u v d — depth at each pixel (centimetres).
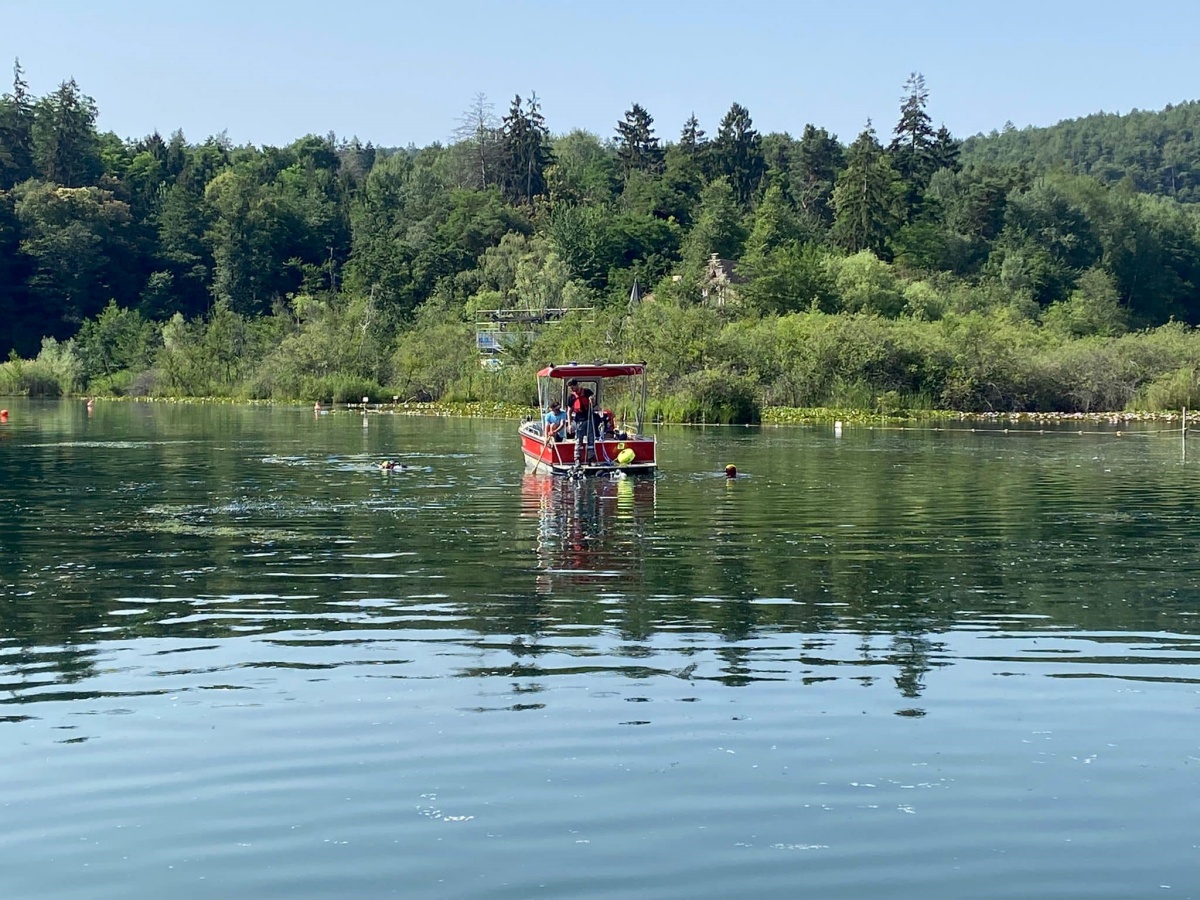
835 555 2056
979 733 1125
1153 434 5603
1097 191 14850
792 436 5288
